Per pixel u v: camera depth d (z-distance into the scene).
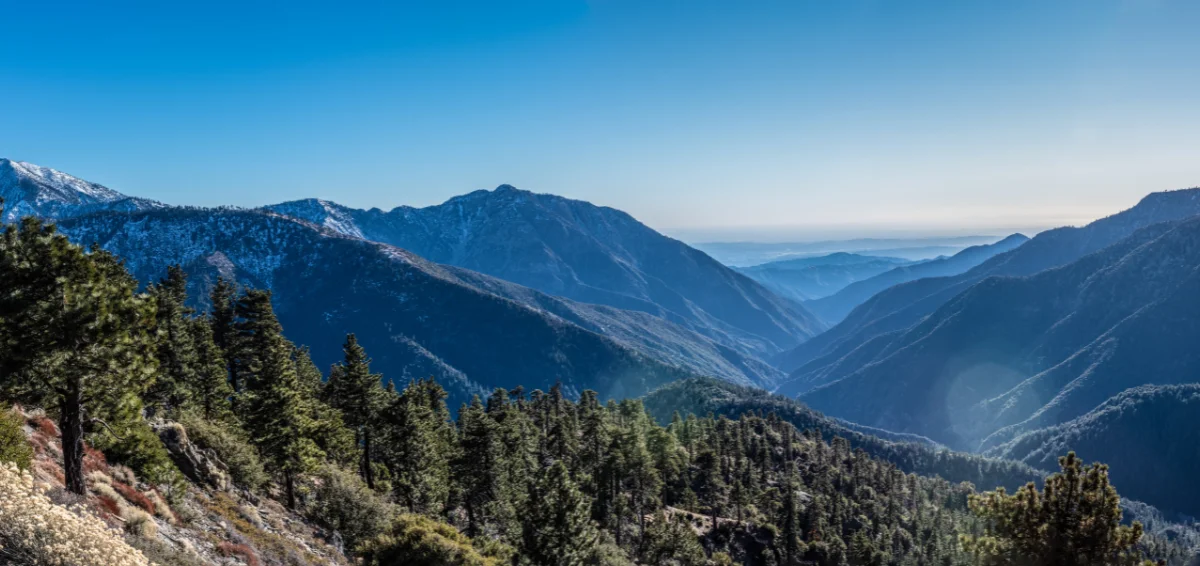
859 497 155.12
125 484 24.75
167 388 46.12
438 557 30.70
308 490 45.38
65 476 20.70
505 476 56.88
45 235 20.45
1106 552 19.75
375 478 57.44
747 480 126.75
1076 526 20.14
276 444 41.31
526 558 46.91
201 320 57.88
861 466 176.62
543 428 112.88
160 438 32.38
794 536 102.56
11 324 19.55
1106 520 19.83
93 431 24.39
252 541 28.47
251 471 38.25
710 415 154.75
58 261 20.45
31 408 24.02
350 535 38.84
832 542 107.12
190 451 33.81
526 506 49.06
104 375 21.28
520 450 67.88
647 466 83.69
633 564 65.06
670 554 70.88
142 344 23.25
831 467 171.25
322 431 50.44
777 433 191.62
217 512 29.23
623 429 82.62
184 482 28.75
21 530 12.61
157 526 22.56
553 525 46.84
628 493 91.00
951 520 148.00
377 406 55.12
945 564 109.94
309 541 34.59
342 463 56.38
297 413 44.12
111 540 14.00
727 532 98.38
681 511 100.12
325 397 68.50
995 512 22.30
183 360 50.91
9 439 19.19
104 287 21.69
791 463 154.38
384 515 41.22
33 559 12.47
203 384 55.25
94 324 20.59
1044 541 20.48
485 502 56.41
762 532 102.12
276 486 43.31
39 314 19.64
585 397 121.19
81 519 14.11
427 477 52.84
